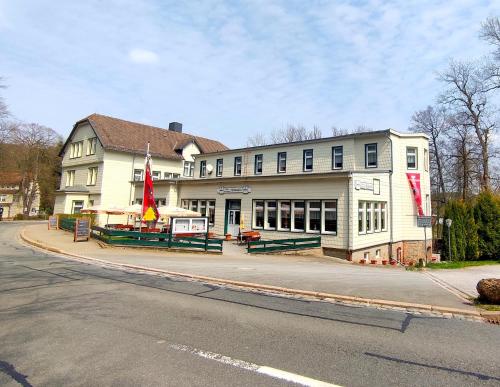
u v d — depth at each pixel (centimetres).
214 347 519
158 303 770
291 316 696
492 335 598
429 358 495
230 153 3359
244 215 2567
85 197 3628
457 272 1567
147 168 2109
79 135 3978
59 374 423
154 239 2066
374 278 1167
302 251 2081
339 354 504
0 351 492
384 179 2411
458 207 2667
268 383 409
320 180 2172
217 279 1048
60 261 1402
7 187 7056
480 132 3641
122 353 489
